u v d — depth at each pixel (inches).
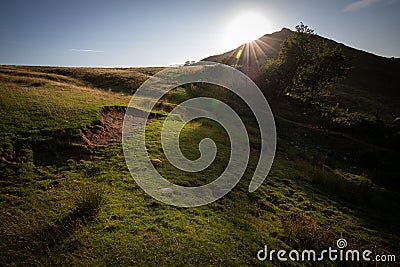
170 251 306.8
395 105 2017.7
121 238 318.3
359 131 1238.9
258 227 387.2
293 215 445.4
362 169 928.3
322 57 1690.5
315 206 508.1
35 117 655.1
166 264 288.7
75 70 1982.0
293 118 1427.2
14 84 1082.1
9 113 654.5
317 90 1763.0
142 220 358.9
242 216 410.6
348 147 1091.9
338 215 493.4
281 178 619.2
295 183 606.9
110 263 283.1
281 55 1819.6
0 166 465.7
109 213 366.6
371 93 2443.4
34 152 527.5
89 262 282.2
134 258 291.1
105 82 1656.0
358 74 3068.4
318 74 1684.3
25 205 378.9
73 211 362.3
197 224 366.6
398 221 517.3
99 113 767.7
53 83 1237.7
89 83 1617.9
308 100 1742.1
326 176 662.5
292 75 1740.9
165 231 340.2
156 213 381.1
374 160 990.4
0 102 711.1
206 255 308.5
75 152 557.9
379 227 476.1
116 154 571.8
